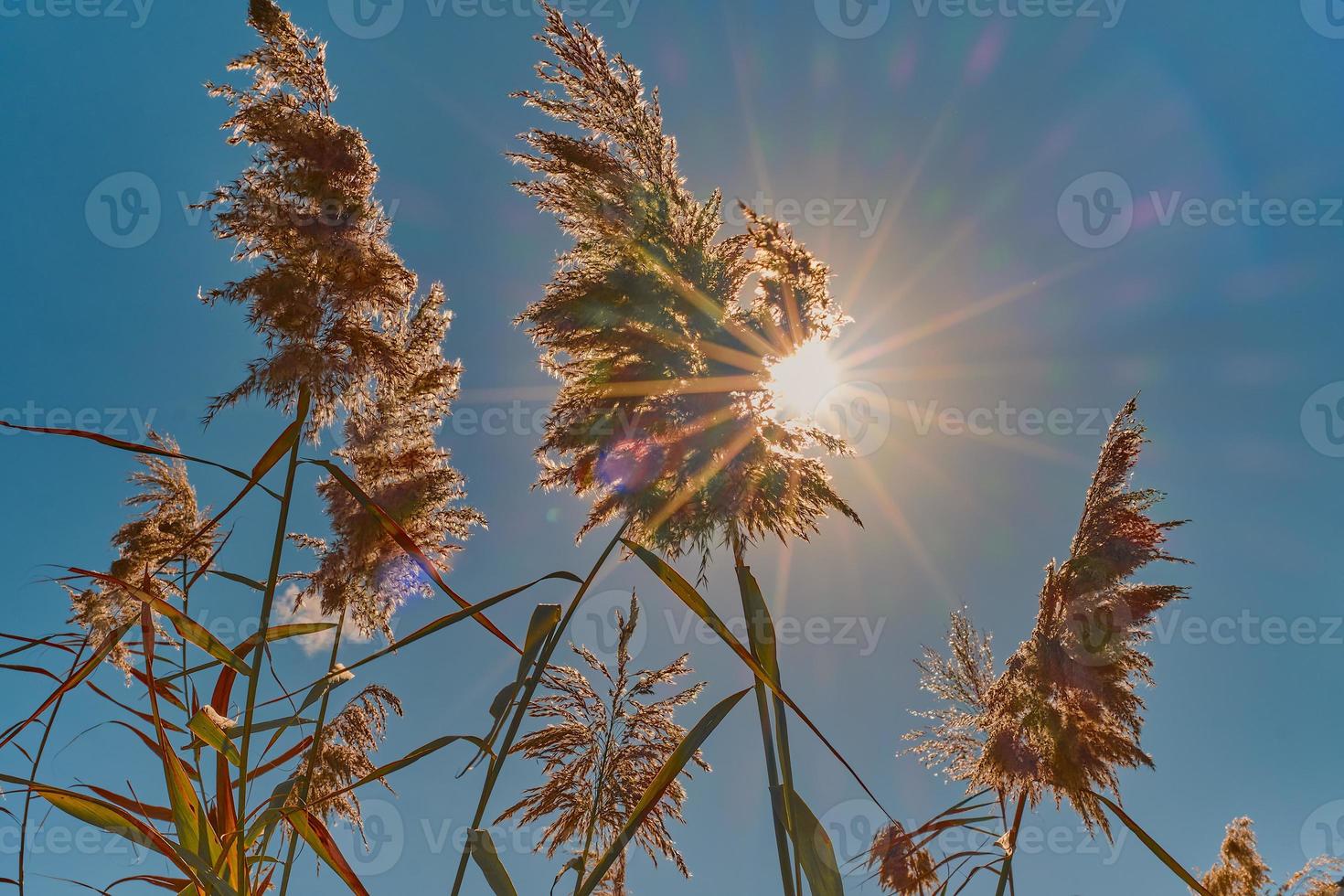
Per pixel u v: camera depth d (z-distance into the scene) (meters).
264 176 3.21
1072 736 4.07
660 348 3.45
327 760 4.48
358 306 3.28
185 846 2.38
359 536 3.52
